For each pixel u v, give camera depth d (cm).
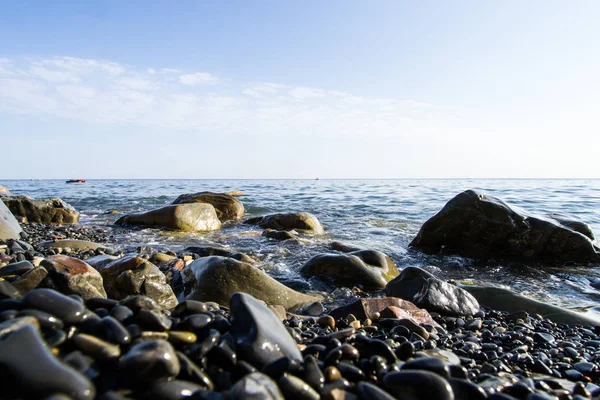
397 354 287
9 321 192
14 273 375
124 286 451
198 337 233
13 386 154
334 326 418
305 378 212
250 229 1312
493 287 586
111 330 207
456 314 504
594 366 329
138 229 1249
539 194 2478
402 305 479
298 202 2203
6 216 984
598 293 676
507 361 336
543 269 847
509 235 920
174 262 636
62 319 209
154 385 181
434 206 1947
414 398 216
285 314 450
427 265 861
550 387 286
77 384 163
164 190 3781
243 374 211
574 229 955
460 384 231
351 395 211
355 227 1330
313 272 675
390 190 3438
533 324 481
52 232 1126
